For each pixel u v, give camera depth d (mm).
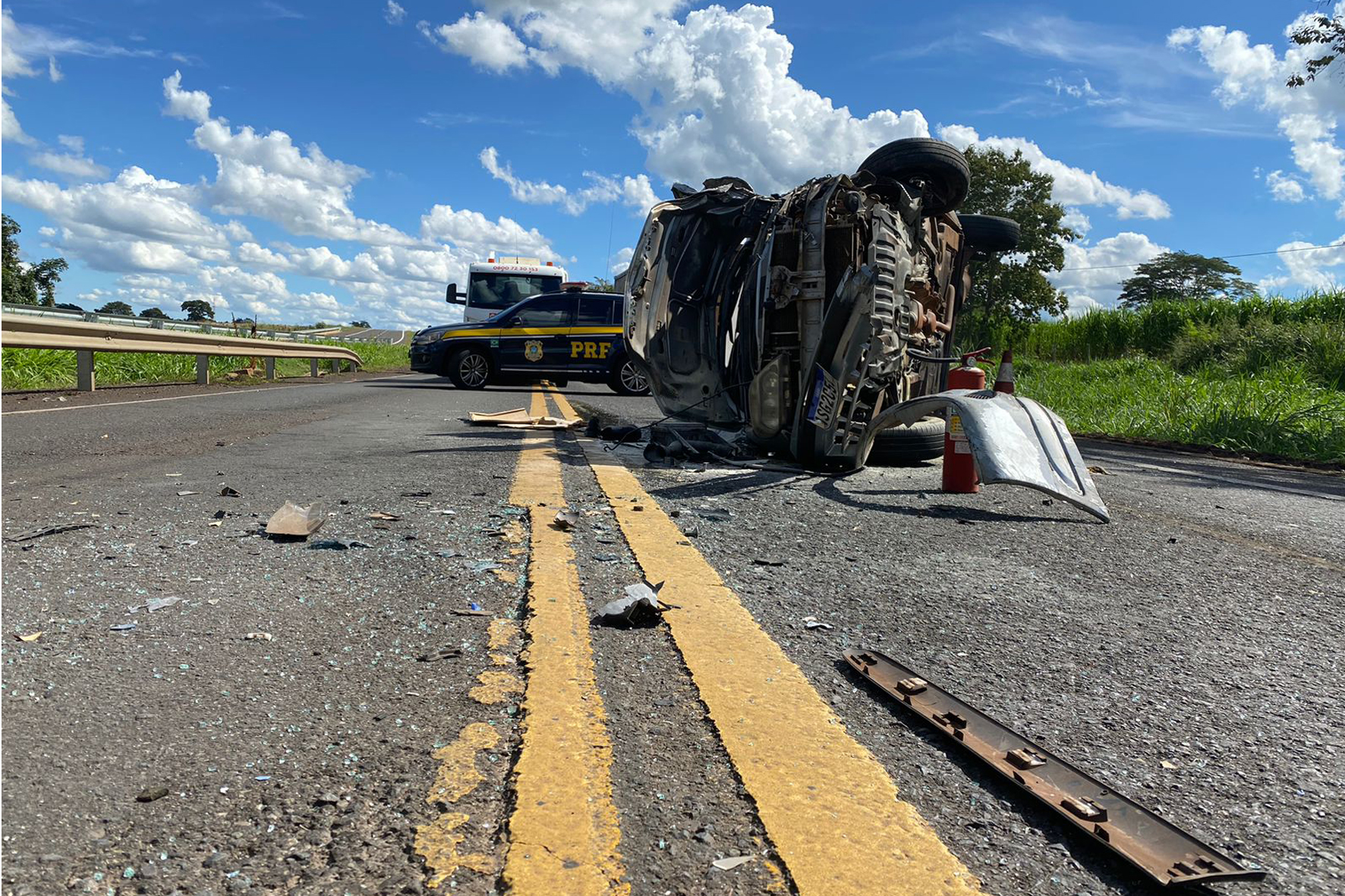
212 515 3527
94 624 2189
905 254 5473
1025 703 1954
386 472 4828
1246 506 5098
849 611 2582
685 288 7000
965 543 3617
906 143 6324
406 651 2074
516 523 3545
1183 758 1704
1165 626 2570
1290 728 1864
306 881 1185
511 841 1289
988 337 36250
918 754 1662
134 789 1414
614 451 6207
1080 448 9047
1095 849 1355
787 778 1521
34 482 4266
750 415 5969
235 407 9258
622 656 2104
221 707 1736
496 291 19188
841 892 1200
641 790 1466
